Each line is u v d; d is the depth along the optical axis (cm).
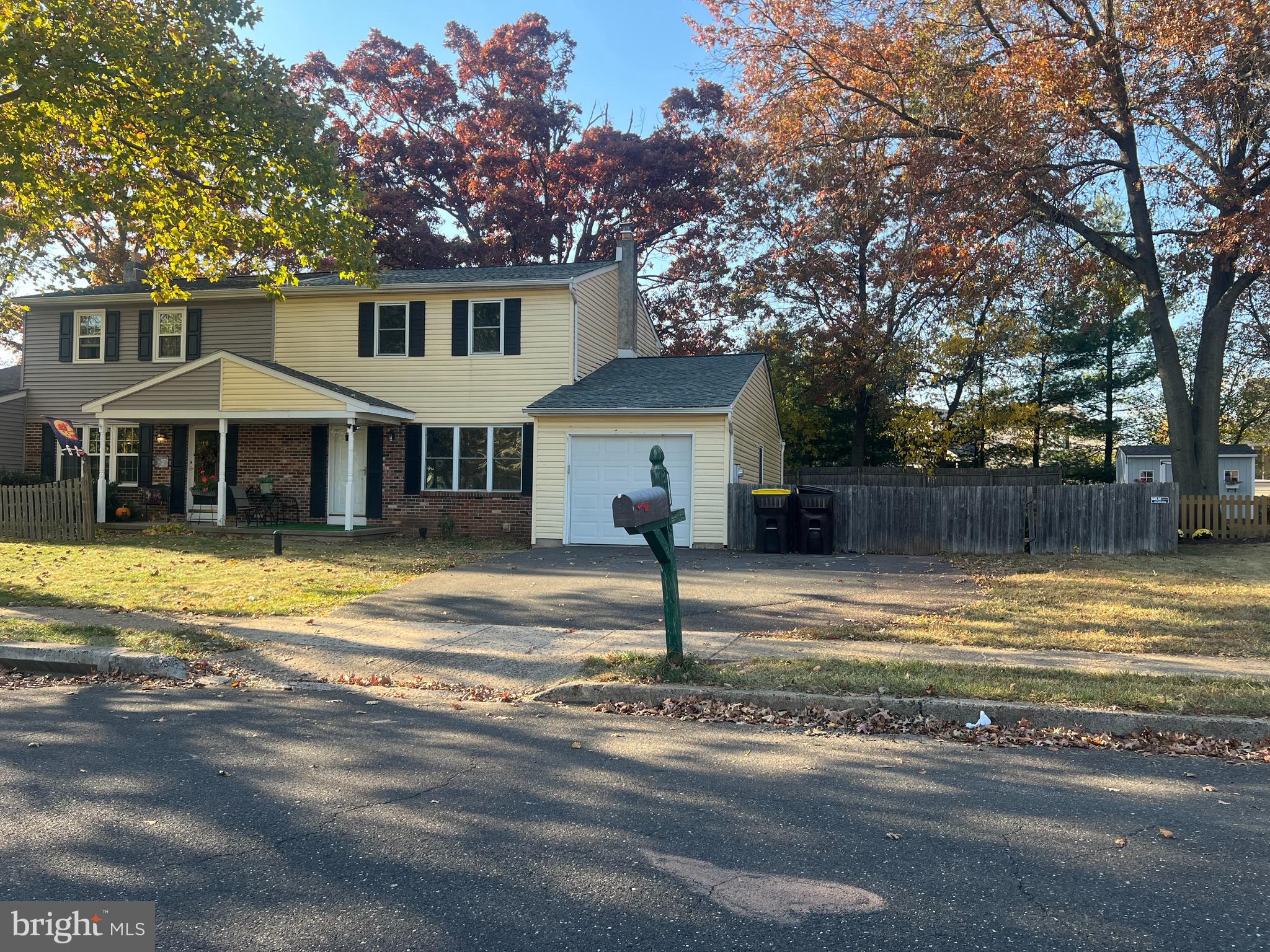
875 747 625
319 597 1225
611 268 2370
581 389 2052
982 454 3788
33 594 1228
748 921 358
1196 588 1284
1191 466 2109
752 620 1073
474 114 4062
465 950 335
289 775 548
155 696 777
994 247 2167
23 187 1548
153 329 2344
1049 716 674
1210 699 693
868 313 3266
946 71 2022
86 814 477
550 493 1952
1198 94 1798
